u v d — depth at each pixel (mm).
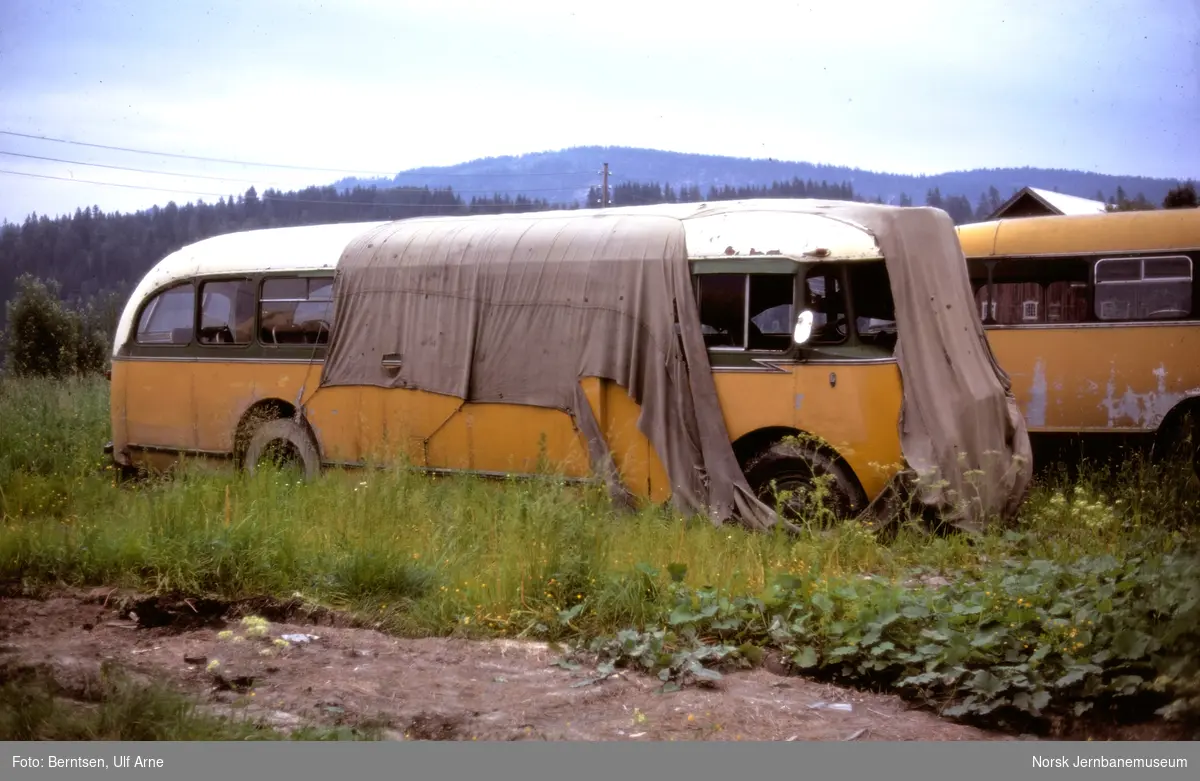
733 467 9875
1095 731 5363
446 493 10148
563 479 9289
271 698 5762
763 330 9984
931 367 9609
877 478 9492
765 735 5359
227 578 7891
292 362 12367
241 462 12688
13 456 13211
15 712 5031
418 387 11484
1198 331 12992
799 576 7422
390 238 12039
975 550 8914
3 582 7941
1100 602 6113
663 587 7262
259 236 13297
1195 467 11344
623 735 5305
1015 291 13906
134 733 4941
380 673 6297
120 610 7398
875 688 6156
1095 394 13406
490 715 5582
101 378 23297
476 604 7414
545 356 10773
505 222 11539
